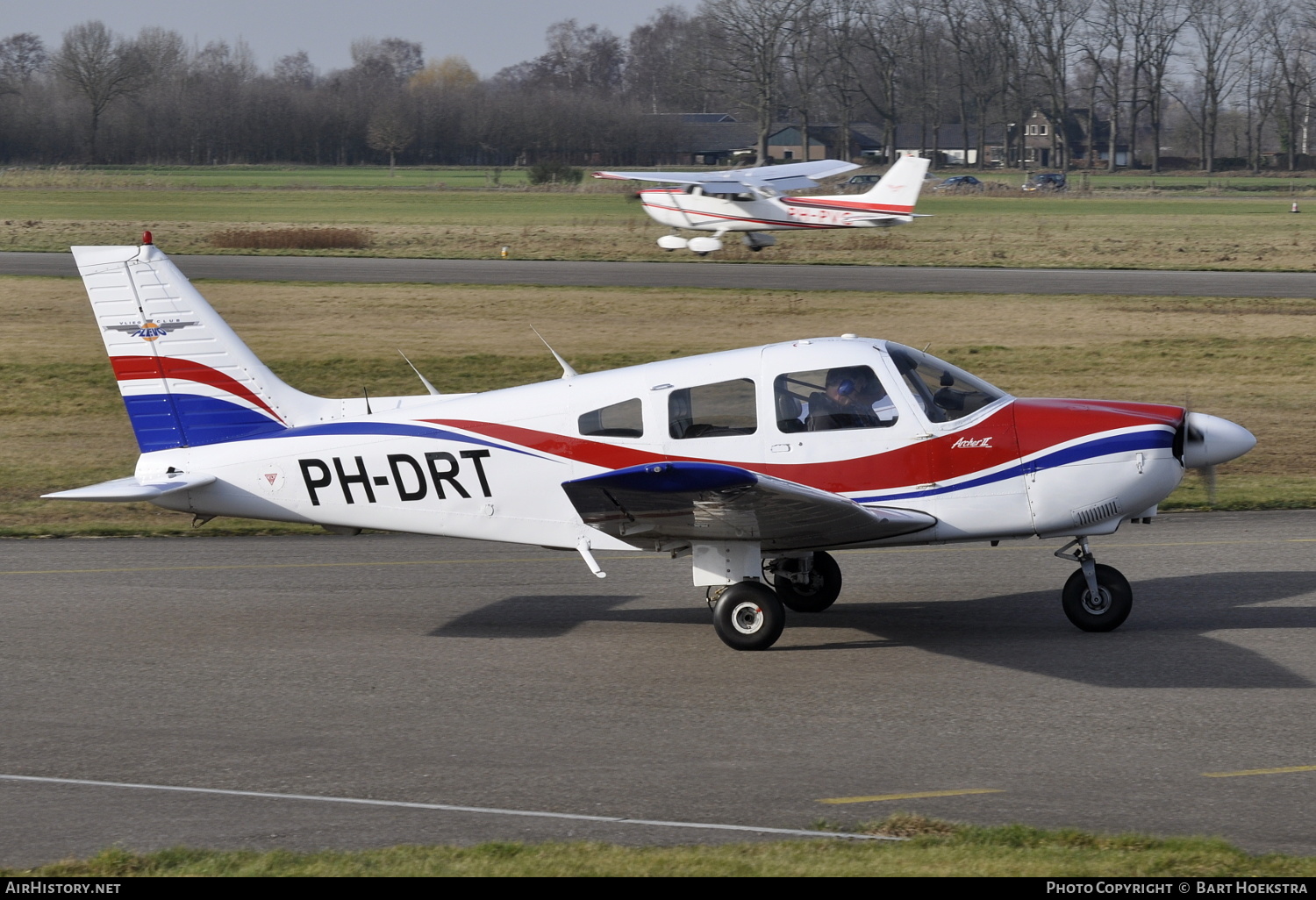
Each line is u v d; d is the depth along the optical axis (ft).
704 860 33.96
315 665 56.90
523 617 65.82
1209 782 41.27
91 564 79.87
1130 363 161.99
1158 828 37.68
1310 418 131.03
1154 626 61.46
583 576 75.25
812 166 322.55
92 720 49.24
